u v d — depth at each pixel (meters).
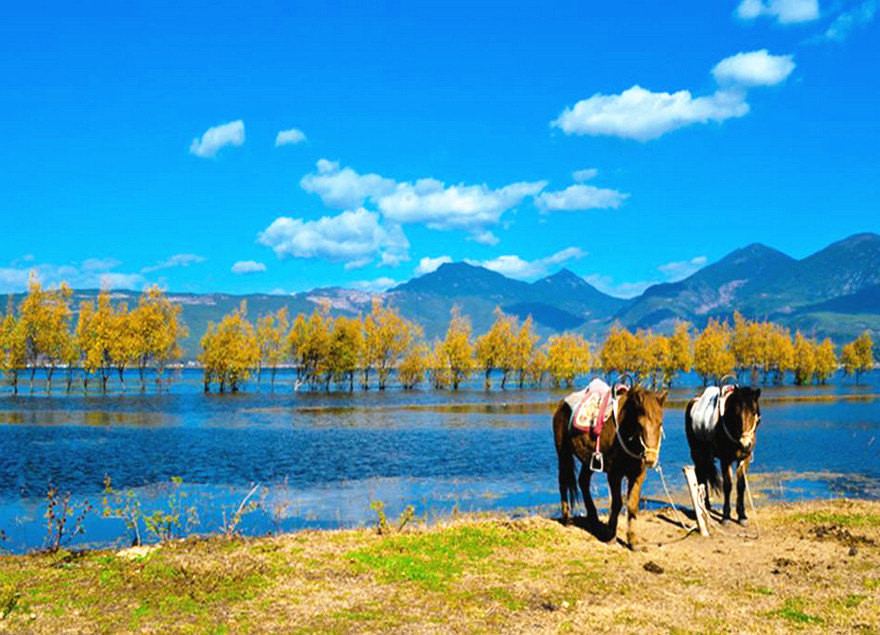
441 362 113.94
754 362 145.88
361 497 24.61
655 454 12.73
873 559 12.98
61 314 93.69
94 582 10.45
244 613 9.25
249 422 54.12
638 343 130.50
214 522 20.11
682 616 9.45
